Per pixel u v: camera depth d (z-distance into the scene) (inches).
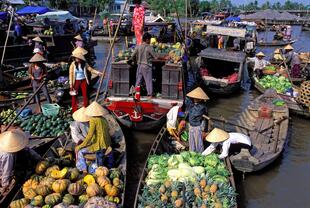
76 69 417.7
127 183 338.3
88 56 792.3
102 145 291.3
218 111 565.9
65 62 769.6
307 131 476.7
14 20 877.2
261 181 350.0
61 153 324.8
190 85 664.4
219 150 348.5
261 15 1457.9
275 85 630.5
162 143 366.9
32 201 249.4
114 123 399.2
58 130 387.9
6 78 569.9
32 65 449.7
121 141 360.5
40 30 863.1
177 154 339.0
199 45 1093.8
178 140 381.7
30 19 1104.2
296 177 360.2
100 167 285.3
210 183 276.1
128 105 440.5
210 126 372.8
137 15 479.8
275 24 2149.4
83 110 313.1
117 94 462.9
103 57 1048.2
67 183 261.3
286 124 439.2
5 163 262.2
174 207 253.0
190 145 347.6
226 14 2188.7
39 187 256.2
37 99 454.0
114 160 325.1
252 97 641.0
